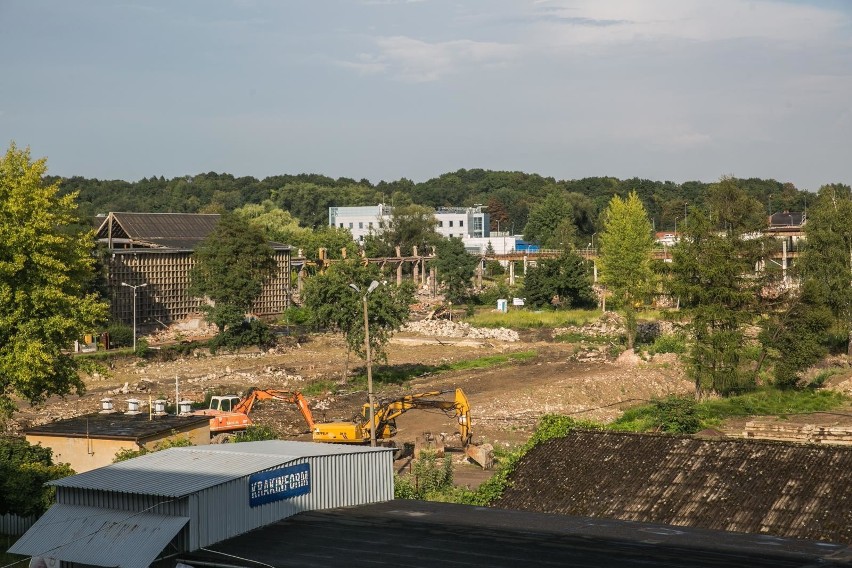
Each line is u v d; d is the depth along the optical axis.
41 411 68.12
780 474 35.62
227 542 29.86
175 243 122.88
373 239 191.50
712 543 28.98
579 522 31.75
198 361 94.38
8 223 47.69
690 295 78.94
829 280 91.75
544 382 83.62
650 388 80.06
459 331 115.94
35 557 30.08
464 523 31.55
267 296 127.75
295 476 32.75
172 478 31.23
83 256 51.22
